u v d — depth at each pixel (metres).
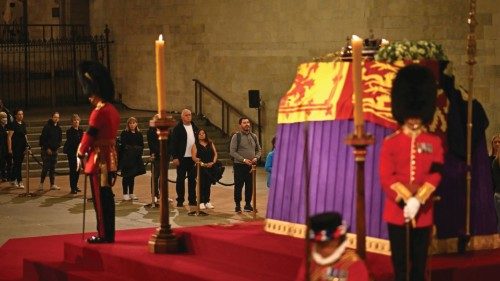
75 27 33.38
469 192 9.81
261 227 11.78
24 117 28.06
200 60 28.77
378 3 23.03
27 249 13.84
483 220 10.23
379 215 9.78
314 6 24.86
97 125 12.09
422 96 8.71
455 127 9.95
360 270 7.08
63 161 24.95
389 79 9.95
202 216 17.28
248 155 17.59
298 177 10.86
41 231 15.87
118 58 31.88
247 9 26.95
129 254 11.37
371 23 23.23
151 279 10.77
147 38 30.48
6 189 21.75
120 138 19.34
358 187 8.39
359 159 8.38
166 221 11.47
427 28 22.08
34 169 24.42
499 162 12.53
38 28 35.19
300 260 9.65
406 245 8.44
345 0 23.92
